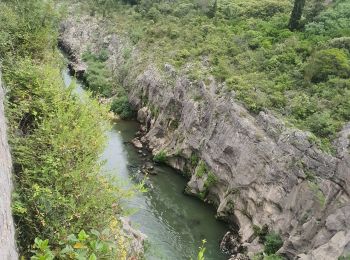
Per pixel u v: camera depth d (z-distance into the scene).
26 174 9.61
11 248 7.12
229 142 29.05
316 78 30.98
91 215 9.65
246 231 26.38
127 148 39.06
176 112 38.41
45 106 11.82
